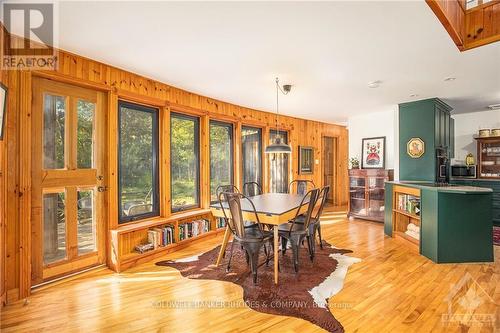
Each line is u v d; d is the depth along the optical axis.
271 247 3.61
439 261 3.23
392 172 5.39
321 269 3.05
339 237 4.41
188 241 3.98
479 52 2.72
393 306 2.25
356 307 2.24
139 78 3.48
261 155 5.79
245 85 3.89
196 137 4.52
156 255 3.47
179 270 3.07
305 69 3.24
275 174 6.09
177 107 4.03
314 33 2.35
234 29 2.29
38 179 2.61
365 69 3.23
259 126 5.72
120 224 3.35
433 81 3.69
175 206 4.19
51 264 2.71
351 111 5.76
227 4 1.93
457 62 3.00
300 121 6.58
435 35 2.37
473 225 3.26
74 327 1.99
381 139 5.78
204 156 4.52
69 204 2.86
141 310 2.22
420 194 3.60
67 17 2.12
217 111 4.75
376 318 2.07
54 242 2.77
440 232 3.24
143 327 1.99
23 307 2.26
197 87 4.01
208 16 2.10
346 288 2.58
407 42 2.51
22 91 2.41
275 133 6.20
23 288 2.40
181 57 2.90
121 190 3.41
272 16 2.09
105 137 3.16
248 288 2.60
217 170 4.95
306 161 6.73
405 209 4.16
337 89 4.08
